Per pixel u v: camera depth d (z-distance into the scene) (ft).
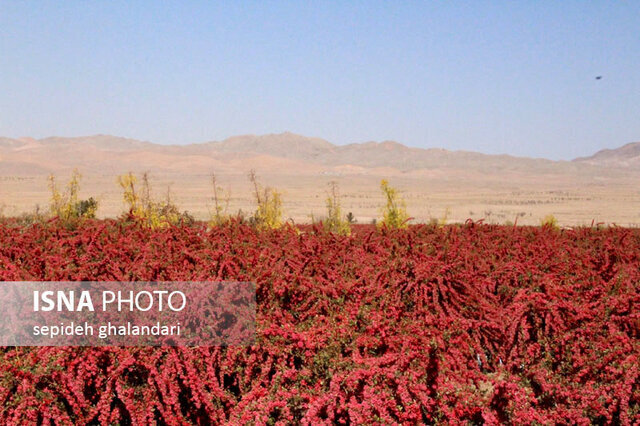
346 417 18.33
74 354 18.01
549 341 20.30
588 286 23.98
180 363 18.97
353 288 22.20
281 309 21.86
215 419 18.42
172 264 24.14
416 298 22.09
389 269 23.84
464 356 19.85
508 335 20.52
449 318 20.31
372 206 274.77
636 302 21.16
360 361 18.21
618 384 18.28
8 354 18.52
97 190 370.32
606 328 20.84
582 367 19.44
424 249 28.63
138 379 19.12
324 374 19.19
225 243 27.02
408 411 17.33
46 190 371.76
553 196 424.46
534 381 19.45
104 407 17.63
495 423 17.19
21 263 24.57
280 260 24.93
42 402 17.03
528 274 24.68
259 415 17.89
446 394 18.33
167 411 18.25
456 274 23.22
